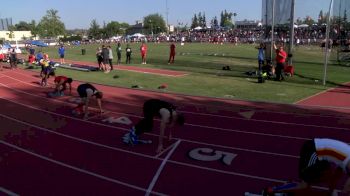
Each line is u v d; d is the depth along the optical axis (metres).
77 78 21.86
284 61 20.09
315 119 12.09
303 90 17.23
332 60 28.39
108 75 22.94
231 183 7.50
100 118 12.43
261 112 13.09
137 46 58.59
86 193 7.14
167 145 9.68
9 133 10.98
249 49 47.50
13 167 8.41
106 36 117.06
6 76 23.97
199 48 50.12
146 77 21.80
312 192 6.30
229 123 11.68
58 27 94.50
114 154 9.11
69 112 13.31
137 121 12.04
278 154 9.01
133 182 7.60
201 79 20.83
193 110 13.46
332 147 5.61
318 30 39.09
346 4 25.47
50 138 10.42
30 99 15.96
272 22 21.55
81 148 9.58
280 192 6.05
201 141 9.98
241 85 18.73
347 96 15.82
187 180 7.66
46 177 7.88
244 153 9.10
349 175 5.41
